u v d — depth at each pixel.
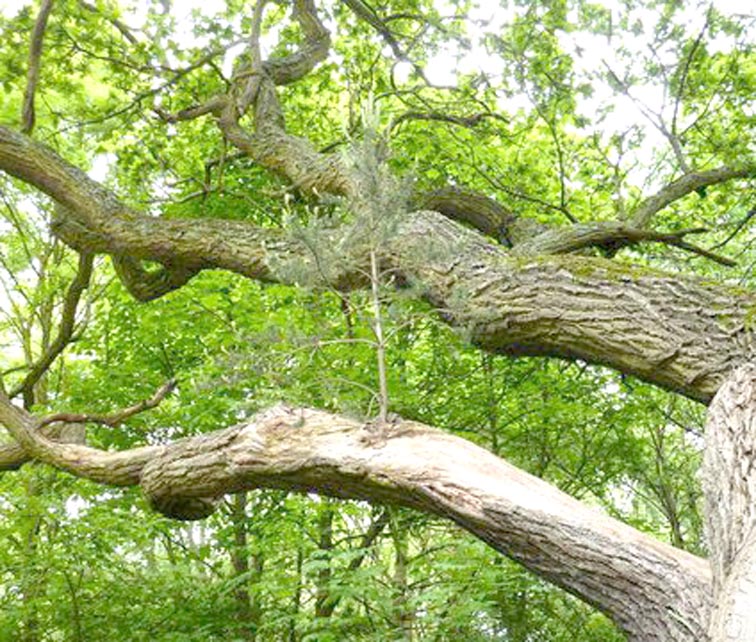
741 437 2.99
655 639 2.63
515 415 8.00
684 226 9.29
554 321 3.95
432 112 8.02
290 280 3.85
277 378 4.26
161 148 8.05
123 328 9.29
